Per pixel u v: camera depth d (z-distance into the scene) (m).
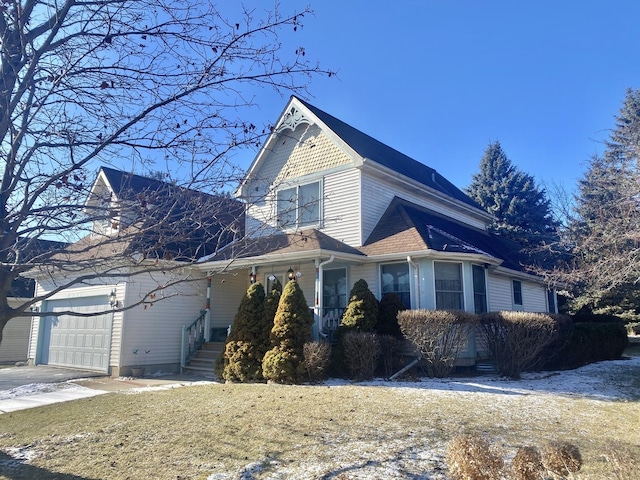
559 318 12.86
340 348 11.84
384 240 13.98
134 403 9.03
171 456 6.01
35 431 7.38
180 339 14.84
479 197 36.81
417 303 12.91
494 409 8.07
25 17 4.02
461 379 11.34
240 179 4.57
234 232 4.71
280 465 5.56
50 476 5.52
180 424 7.39
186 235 4.22
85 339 15.20
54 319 16.97
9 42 4.06
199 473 5.44
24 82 3.92
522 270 17.30
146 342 14.03
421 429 6.81
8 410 8.98
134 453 6.18
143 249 4.17
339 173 15.02
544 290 20.20
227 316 16.31
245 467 5.54
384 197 15.55
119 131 4.07
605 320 21.53
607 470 5.10
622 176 11.28
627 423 7.30
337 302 14.46
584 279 12.50
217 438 6.62
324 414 7.67
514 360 11.59
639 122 11.59
